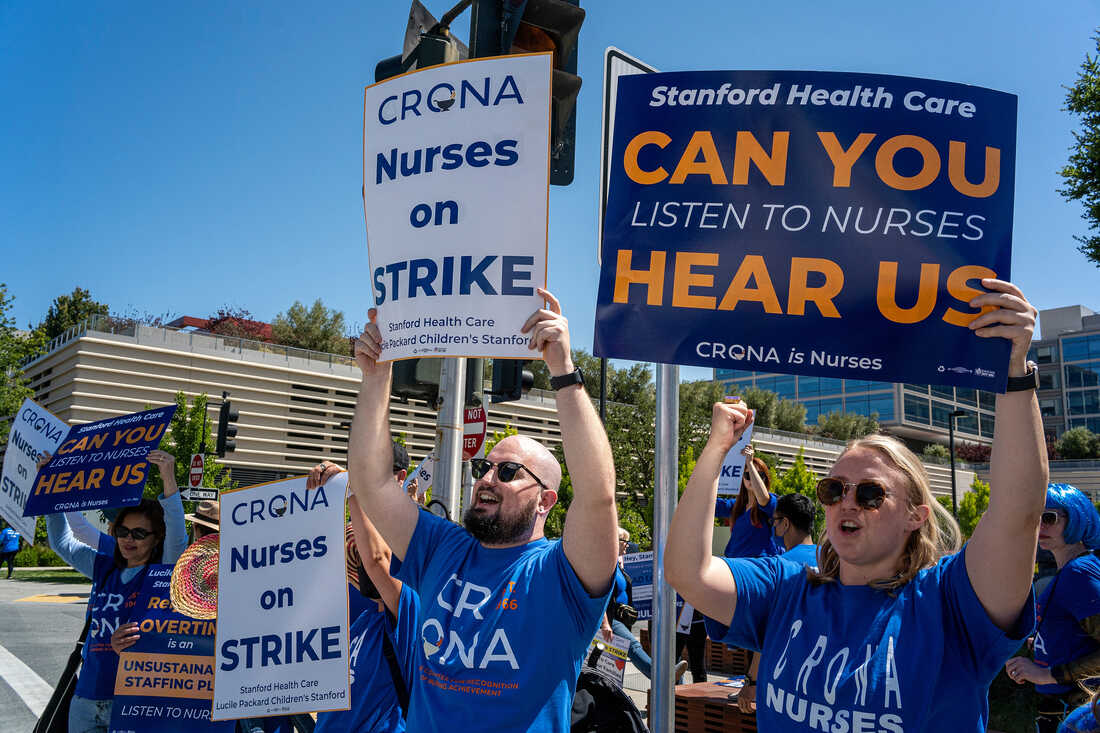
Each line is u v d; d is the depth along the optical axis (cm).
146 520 424
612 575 254
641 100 259
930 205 235
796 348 238
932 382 226
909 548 215
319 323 5669
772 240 244
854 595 212
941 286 230
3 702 752
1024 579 192
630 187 256
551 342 251
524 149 266
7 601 1702
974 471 7631
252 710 338
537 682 246
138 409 3147
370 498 295
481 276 262
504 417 3941
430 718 255
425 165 275
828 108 245
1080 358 10094
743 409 242
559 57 445
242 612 349
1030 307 206
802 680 205
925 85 240
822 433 7438
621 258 254
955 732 192
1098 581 350
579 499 249
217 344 3394
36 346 3303
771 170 246
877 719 191
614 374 4512
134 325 3247
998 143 237
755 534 566
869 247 237
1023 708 670
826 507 217
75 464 450
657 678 298
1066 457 7738
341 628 336
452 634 260
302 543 348
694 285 247
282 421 3438
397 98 284
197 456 1942
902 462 214
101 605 419
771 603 227
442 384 491
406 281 272
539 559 266
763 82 251
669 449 311
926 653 196
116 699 391
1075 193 1254
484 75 272
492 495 277
